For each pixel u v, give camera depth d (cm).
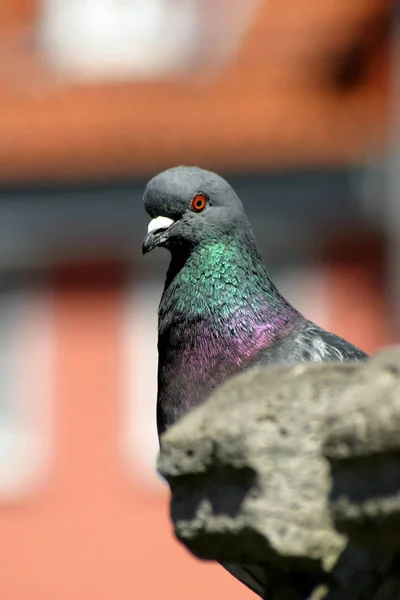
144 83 1825
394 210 1680
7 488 1827
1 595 1816
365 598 345
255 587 541
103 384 1820
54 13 1905
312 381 338
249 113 1730
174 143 1727
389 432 310
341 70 1727
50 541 1816
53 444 1822
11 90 1838
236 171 1708
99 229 1780
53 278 1814
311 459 333
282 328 673
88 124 1772
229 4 1875
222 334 668
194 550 350
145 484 1811
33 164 1755
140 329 1812
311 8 1845
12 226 1773
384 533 323
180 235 686
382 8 1698
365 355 681
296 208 1708
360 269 1725
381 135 1678
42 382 1827
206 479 342
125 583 1798
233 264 680
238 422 336
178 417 672
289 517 332
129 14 1881
